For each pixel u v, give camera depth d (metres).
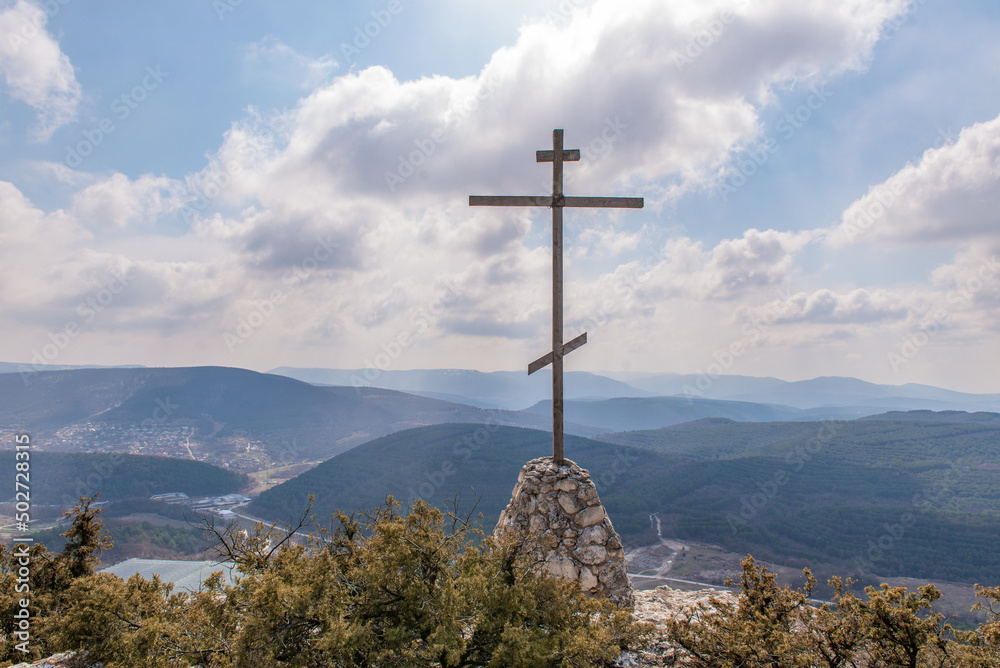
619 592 8.41
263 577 5.82
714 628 6.87
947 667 6.42
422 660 5.65
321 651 5.66
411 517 6.68
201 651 6.26
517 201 9.30
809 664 6.25
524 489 9.06
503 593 6.22
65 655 7.64
